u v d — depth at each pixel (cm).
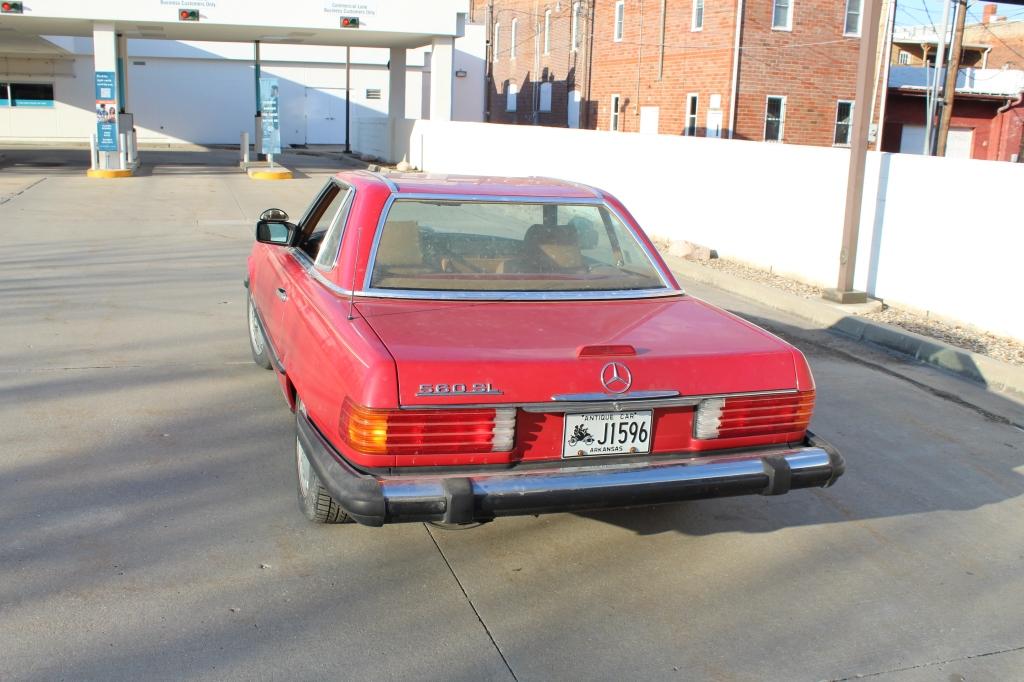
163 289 920
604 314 411
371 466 330
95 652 316
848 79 2520
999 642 352
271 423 546
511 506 332
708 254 1220
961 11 2073
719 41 2403
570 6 3275
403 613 353
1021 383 682
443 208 442
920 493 495
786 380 373
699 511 461
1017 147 2895
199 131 3822
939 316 888
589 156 1578
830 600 379
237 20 2183
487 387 333
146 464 479
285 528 416
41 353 673
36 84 3612
